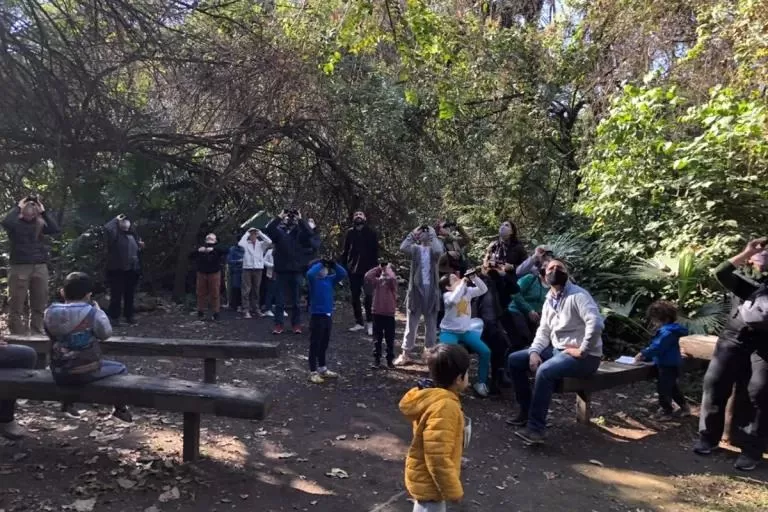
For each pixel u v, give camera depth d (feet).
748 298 17.62
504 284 23.06
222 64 34.88
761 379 17.06
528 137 46.52
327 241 45.85
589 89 42.93
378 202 46.19
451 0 45.88
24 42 27.94
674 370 21.22
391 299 25.41
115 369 16.40
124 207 39.88
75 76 28.84
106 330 15.69
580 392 20.57
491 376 22.94
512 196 48.65
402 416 20.25
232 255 37.01
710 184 27.53
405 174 46.47
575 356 18.02
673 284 28.78
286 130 41.27
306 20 38.14
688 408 21.79
